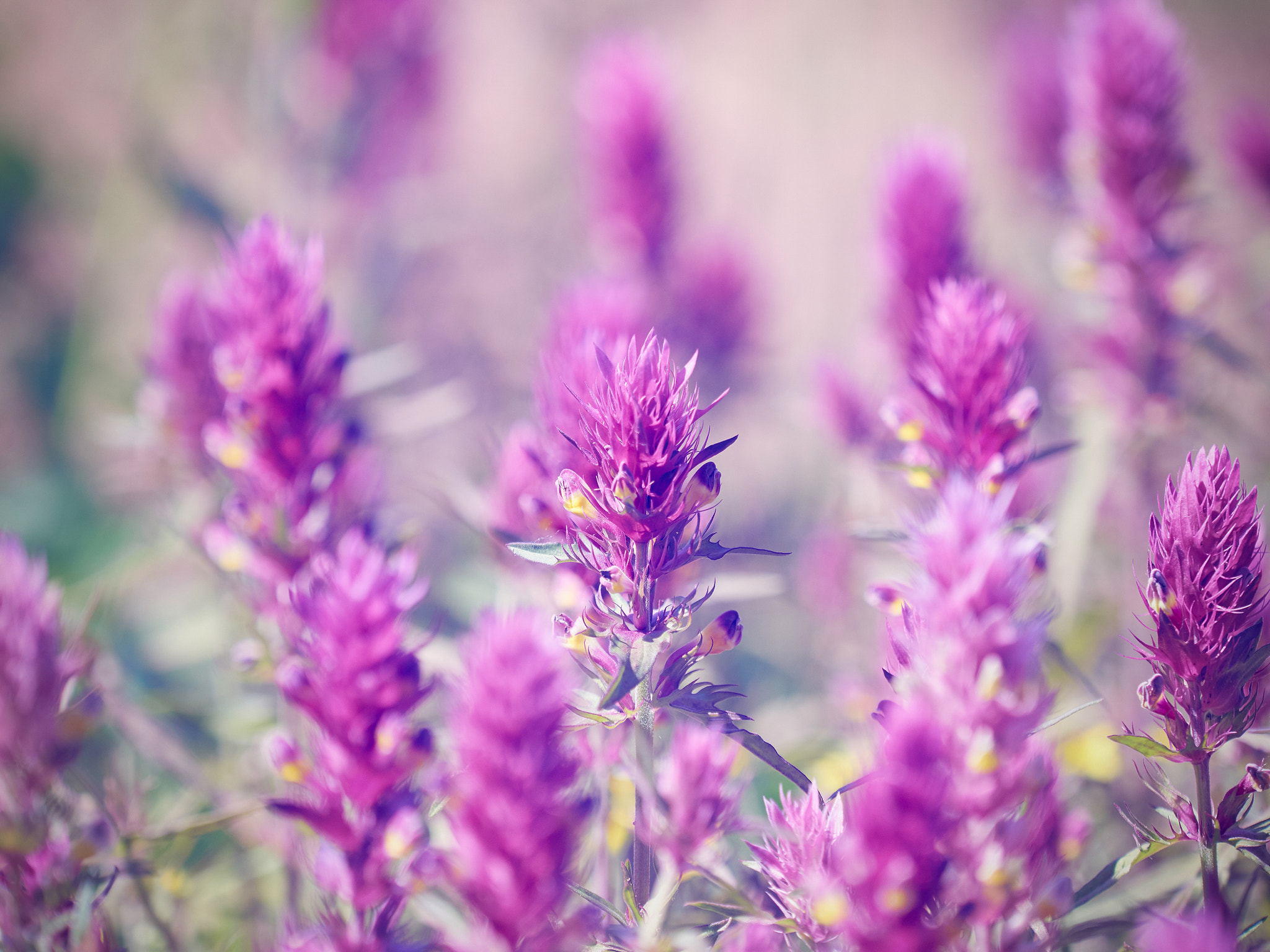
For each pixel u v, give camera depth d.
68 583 0.99
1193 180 0.79
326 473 0.67
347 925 0.59
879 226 0.79
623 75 1.06
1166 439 0.83
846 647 0.85
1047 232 1.22
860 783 0.56
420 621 0.76
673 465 0.59
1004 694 0.56
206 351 0.76
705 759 0.60
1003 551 0.56
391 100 1.29
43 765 0.59
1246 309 1.05
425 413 0.94
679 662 0.61
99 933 0.61
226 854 0.71
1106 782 0.72
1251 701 0.60
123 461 1.11
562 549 0.61
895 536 0.65
